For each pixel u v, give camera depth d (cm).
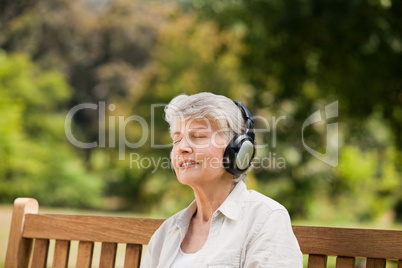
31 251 364
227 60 3425
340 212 2694
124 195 4209
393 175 2552
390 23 1148
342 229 302
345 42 1181
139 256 340
